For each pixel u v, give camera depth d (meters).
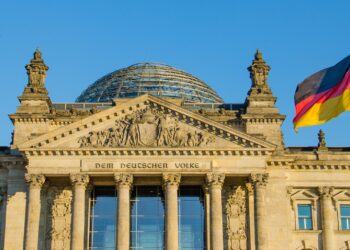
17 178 108.69
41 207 106.25
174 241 100.44
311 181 113.62
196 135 104.62
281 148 110.56
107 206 109.00
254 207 103.06
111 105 120.06
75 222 101.19
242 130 112.06
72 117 111.50
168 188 102.94
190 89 136.25
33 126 111.00
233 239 106.88
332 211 113.19
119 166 103.25
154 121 105.31
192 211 108.62
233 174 103.69
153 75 136.88
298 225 112.31
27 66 115.06
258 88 114.12
